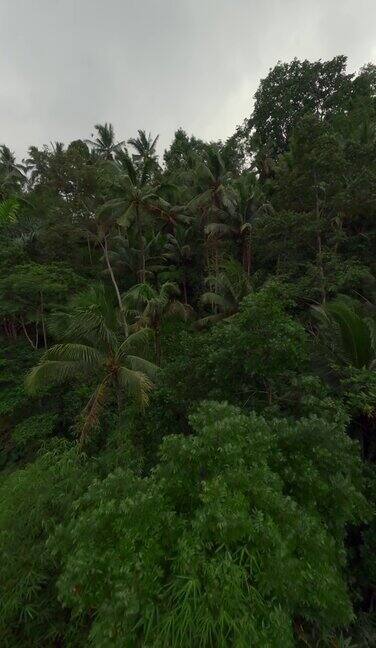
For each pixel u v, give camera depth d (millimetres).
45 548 4543
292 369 6012
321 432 4090
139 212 17609
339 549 3500
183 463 3674
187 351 7035
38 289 13062
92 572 2865
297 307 12625
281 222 12727
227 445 3477
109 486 3592
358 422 5906
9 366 13109
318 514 3627
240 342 5516
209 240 18547
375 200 11633
